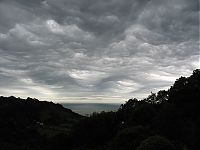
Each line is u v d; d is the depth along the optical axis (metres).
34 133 92.56
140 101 87.88
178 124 56.66
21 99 125.12
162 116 59.69
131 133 52.81
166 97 81.44
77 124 79.00
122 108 87.88
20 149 74.81
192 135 53.81
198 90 65.62
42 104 130.38
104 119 75.81
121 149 49.88
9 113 103.50
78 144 72.50
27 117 108.50
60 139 75.56
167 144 39.22
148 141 39.72
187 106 62.09
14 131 89.25
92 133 72.31
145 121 67.19
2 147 74.56
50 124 105.50
